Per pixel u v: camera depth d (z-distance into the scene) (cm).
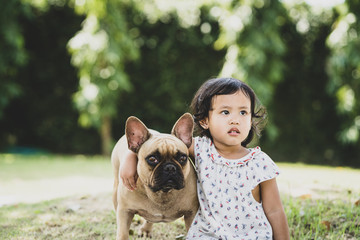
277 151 1114
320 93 1075
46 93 1196
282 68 1022
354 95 945
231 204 259
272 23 963
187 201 266
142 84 1144
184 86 1116
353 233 326
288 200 405
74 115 1180
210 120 269
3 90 1066
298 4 1028
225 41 975
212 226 255
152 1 1082
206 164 270
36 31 1175
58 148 1209
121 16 1019
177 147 253
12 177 681
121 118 1164
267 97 952
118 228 266
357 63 916
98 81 977
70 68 1173
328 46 975
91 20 977
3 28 1029
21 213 403
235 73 946
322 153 1091
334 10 1005
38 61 1187
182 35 1105
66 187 588
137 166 263
